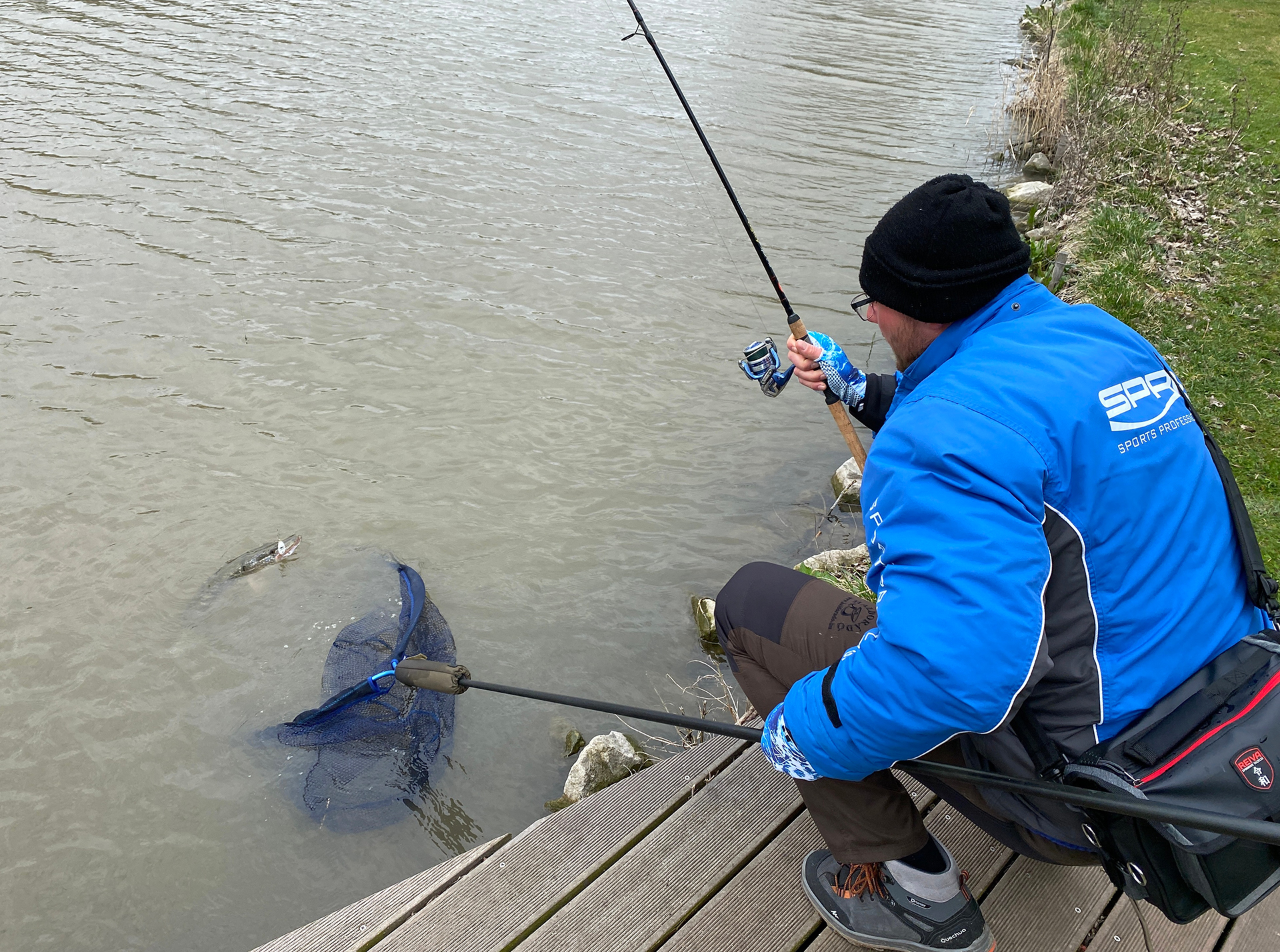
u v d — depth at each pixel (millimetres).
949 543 1306
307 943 2121
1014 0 17781
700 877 2256
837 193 8492
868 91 11414
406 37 11836
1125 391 1438
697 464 5047
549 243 7227
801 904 2174
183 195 7508
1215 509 1499
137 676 3707
